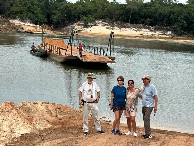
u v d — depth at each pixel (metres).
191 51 57.06
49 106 12.47
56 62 33.88
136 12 121.56
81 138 8.97
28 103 12.13
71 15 131.50
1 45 50.38
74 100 17.89
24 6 131.88
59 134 9.52
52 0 149.50
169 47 64.69
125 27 117.25
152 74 28.70
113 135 9.32
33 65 31.08
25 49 45.91
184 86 23.53
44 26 118.00
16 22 118.38
